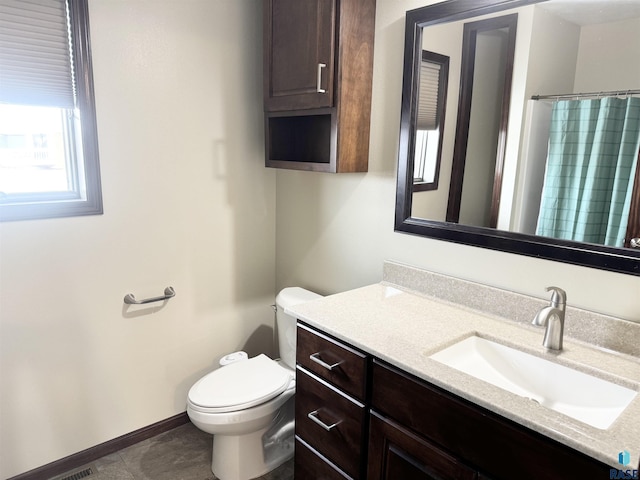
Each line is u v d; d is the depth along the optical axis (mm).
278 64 1994
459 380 1102
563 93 1303
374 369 1291
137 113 1903
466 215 1589
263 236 2494
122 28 1806
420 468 1196
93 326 1921
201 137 2127
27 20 1598
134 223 1974
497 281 1560
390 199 1883
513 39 1394
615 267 1256
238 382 1874
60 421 1891
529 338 1367
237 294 2430
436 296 1730
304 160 2281
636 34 1165
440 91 1610
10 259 1675
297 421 1649
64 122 1802
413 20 1654
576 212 1318
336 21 1703
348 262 2121
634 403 1028
